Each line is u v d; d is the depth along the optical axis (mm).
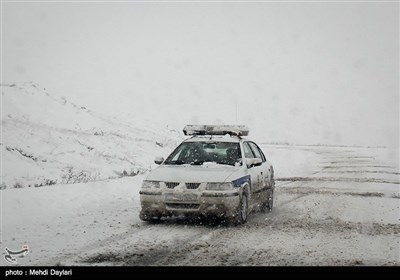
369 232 8875
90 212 10805
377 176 21438
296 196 14359
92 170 16781
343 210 11633
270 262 6754
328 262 6773
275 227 9359
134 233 8656
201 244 7816
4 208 10195
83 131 21312
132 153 20969
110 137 22094
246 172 10148
